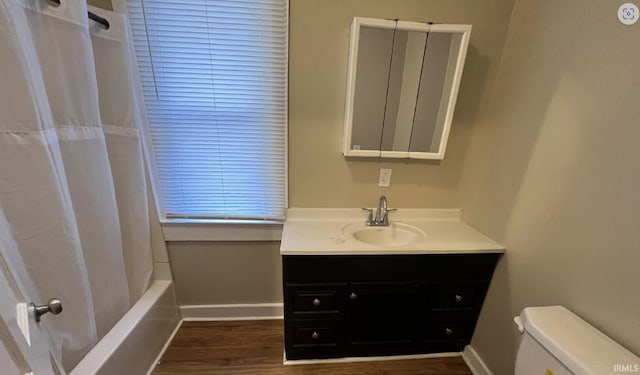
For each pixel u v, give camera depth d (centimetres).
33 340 59
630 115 83
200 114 148
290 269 133
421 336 155
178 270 175
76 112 104
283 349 163
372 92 144
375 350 156
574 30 101
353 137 151
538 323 93
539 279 116
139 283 155
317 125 152
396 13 135
